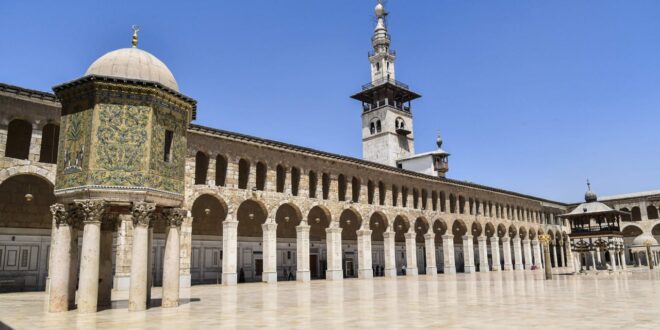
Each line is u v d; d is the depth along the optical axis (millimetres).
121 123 20469
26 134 38219
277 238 56562
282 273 56062
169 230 22266
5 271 36594
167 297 21656
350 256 65188
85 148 20281
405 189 63406
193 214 48500
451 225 68562
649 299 24109
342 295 28969
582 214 59469
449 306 21562
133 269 20062
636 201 91688
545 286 34594
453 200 71312
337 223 53062
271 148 47656
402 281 45969
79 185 20078
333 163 54031
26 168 32875
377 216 69625
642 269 69250
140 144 20562
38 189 38969
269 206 46750
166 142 22141
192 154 41469
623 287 32531
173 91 21953
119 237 37156
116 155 20156
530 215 87000
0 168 31781
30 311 20656
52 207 20828
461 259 83625
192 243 48375
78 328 15508
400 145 84625
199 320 17391
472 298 25500
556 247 93625
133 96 20828
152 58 22703
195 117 25359
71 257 21203
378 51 87562
